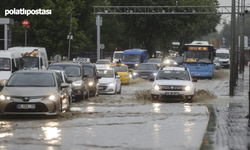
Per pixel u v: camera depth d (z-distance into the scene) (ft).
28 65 261.65
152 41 626.23
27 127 102.63
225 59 645.10
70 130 98.58
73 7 486.79
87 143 83.05
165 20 578.25
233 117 118.93
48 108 116.47
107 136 90.99
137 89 264.31
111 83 218.38
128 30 604.49
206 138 85.71
